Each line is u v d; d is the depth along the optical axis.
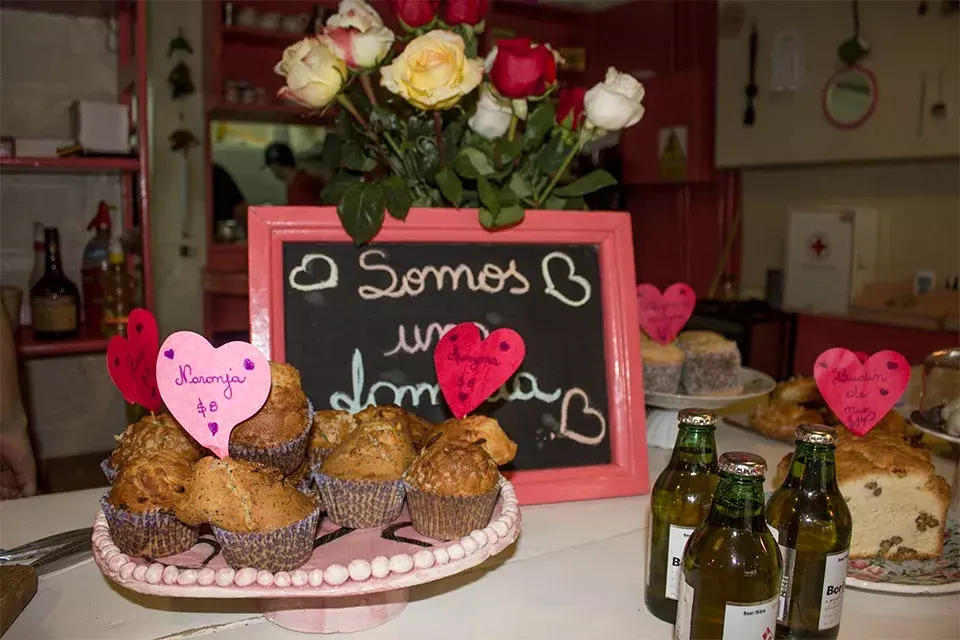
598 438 1.10
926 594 0.84
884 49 2.85
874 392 0.99
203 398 0.74
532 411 1.08
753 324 3.07
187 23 3.48
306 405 0.81
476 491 0.76
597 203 3.97
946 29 2.64
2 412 1.60
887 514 0.93
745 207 3.69
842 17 3.00
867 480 0.93
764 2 3.33
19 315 2.73
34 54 2.94
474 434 0.86
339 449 0.82
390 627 0.78
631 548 0.95
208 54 3.42
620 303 1.12
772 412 1.38
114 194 3.05
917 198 2.91
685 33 3.80
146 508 0.71
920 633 0.77
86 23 3.01
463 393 0.90
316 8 3.48
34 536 0.97
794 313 3.26
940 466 1.26
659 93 3.91
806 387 1.37
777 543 0.73
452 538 0.78
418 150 1.10
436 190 1.13
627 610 0.81
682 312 1.43
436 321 1.06
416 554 0.71
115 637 0.76
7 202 2.90
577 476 1.07
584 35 4.47
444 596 0.84
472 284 1.08
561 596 0.84
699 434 0.79
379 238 1.05
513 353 0.90
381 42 0.98
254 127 3.64
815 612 0.74
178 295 3.61
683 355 1.40
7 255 2.93
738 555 0.64
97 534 0.76
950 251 2.80
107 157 2.64
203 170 3.57
